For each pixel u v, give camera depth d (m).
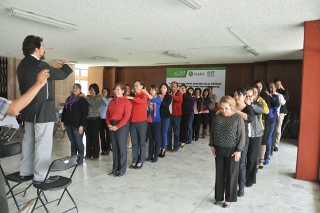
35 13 3.58
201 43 5.64
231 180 2.83
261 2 3.02
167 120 5.03
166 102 4.98
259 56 7.61
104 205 2.92
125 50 6.88
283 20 3.73
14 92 9.53
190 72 10.66
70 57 8.60
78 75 12.95
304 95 3.74
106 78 12.49
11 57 9.27
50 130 2.41
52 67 2.23
